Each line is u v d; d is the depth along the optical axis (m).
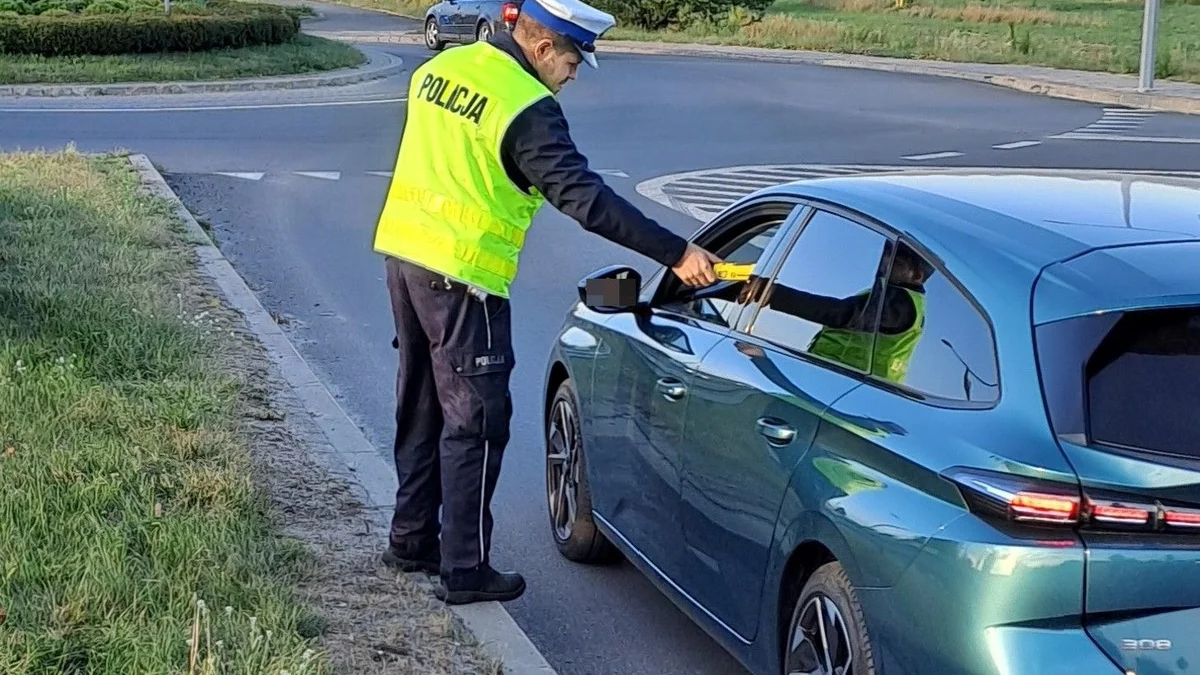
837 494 3.56
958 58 35.47
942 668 3.13
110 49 27.38
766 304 4.40
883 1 53.94
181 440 5.93
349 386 8.19
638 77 29.20
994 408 3.27
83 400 6.23
